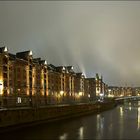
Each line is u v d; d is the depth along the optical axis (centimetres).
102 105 11594
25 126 5534
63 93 14662
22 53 11212
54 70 13862
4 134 4669
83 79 18562
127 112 10319
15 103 9650
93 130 5262
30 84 10956
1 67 9150
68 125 5953
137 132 5044
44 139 4306
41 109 6288
